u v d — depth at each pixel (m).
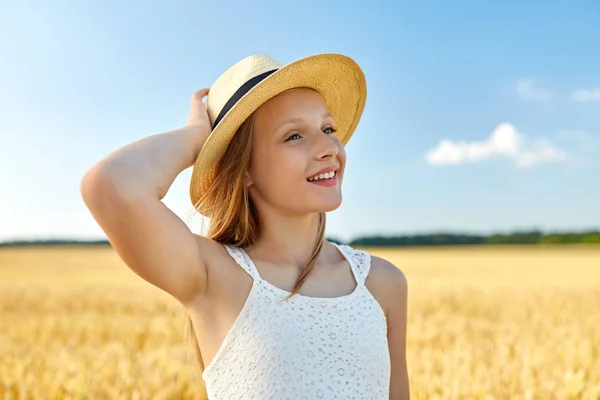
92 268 34.72
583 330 9.27
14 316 12.70
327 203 2.00
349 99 2.49
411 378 5.55
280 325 1.86
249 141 2.09
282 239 2.08
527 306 14.36
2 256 50.03
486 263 37.44
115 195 1.71
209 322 1.94
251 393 1.82
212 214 2.20
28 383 5.52
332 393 1.84
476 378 5.50
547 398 5.13
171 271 1.81
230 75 2.23
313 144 2.02
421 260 40.72
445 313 13.12
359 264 2.16
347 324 1.94
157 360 6.49
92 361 6.79
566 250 60.50
